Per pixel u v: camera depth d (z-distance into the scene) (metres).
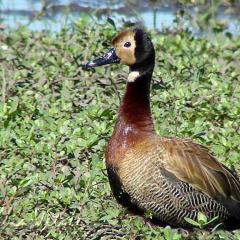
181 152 11.70
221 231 11.69
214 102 15.22
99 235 11.65
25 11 20.88
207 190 11.71
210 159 11.88
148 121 11.80
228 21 20.61
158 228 11.66
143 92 11.94
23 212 11.96
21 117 14.34
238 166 13.16
